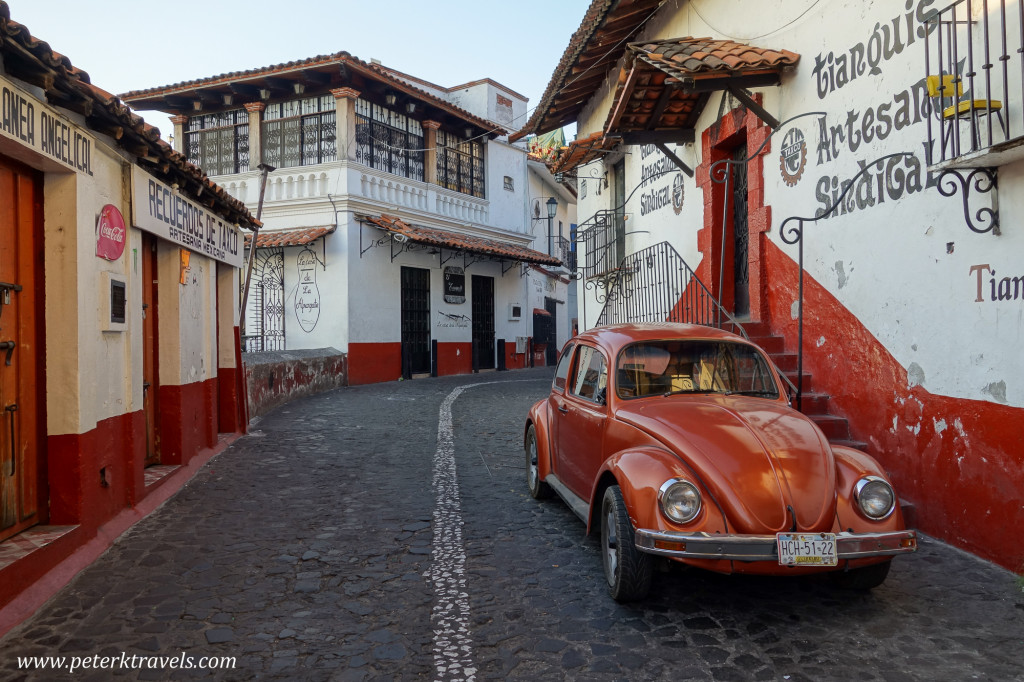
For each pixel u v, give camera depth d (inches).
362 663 142.7
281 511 255.4
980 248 200.7
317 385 656.4
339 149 724.7
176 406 310.0
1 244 184.9
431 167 854.5
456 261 903.7
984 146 197.2
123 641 152.0
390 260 789.2
